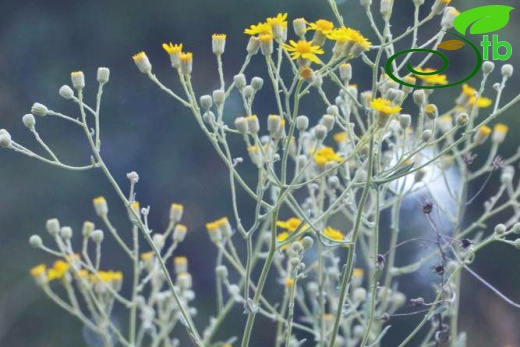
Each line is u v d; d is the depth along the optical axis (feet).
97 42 49.49
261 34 15.55
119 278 21.27
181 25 47.93
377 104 14.40
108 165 47.42
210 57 47.44
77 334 46.73
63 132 48.70
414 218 32.96
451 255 20.42
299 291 21.71
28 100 49.49
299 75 14.99
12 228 47.55
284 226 18.72
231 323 42.42
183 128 47.55
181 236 20.34
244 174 45.70
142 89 48.52
